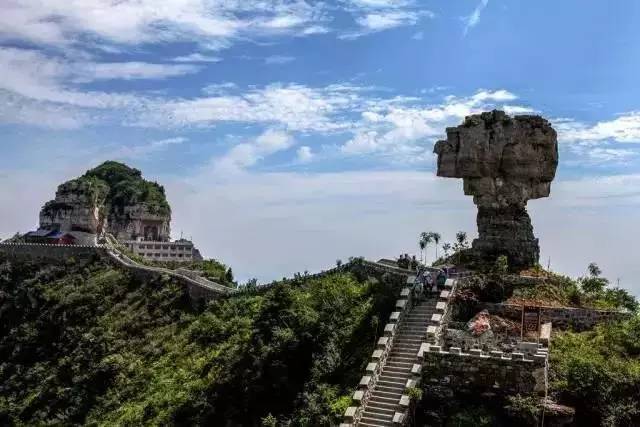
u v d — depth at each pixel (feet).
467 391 165.99
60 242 511.40
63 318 312.91
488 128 229.86
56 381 275.39
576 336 187.93
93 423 235.61
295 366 197.06
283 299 223.30
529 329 191.52
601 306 209.87
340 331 200.54
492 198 231.71
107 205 638.94
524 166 228.02
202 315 274.98
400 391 169.17
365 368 179.73
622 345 182.50
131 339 283.38
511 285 212.02
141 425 216.33
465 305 200.54
